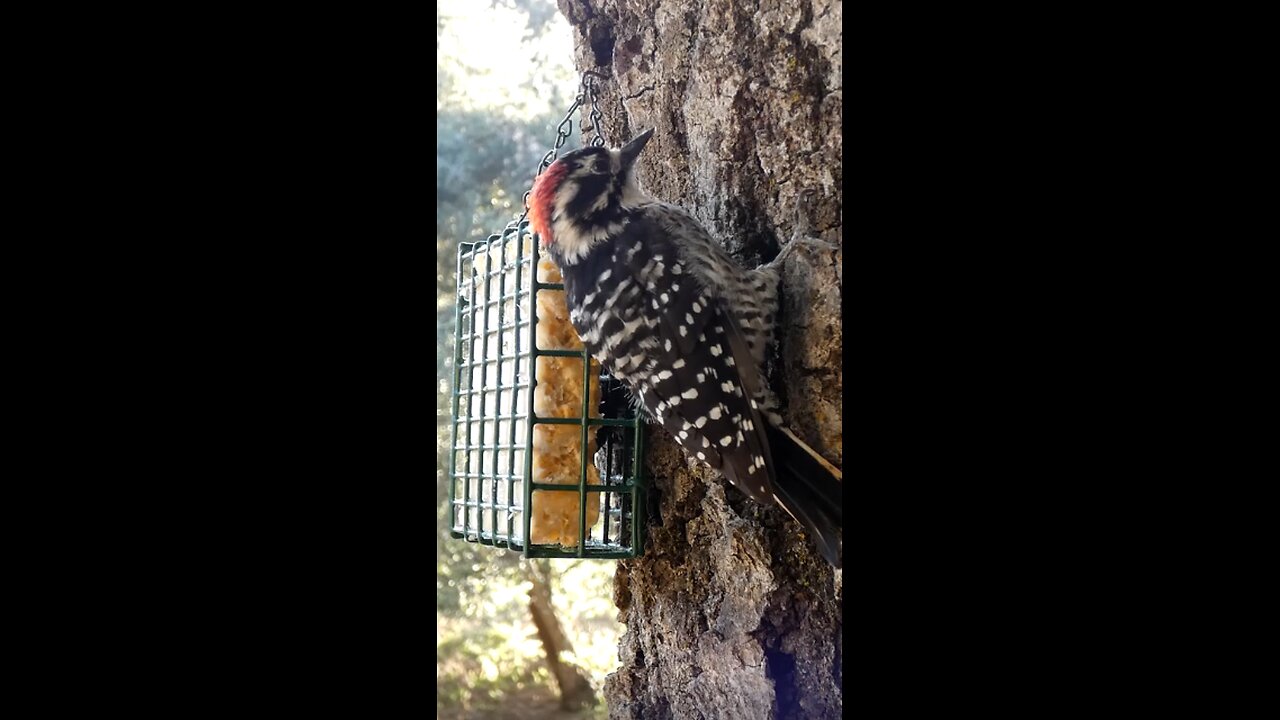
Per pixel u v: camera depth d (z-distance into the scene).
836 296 0.44
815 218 0.46
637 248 0.45
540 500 0.51
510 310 0.55
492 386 0.57
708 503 0.51
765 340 0.45
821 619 0.47
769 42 0.48
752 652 0.48
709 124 0.51
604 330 0.45
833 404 0.44
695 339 0.44
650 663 0.56
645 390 0.45
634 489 0.51
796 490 0.42
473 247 0.60
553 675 1.39
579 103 0.57
